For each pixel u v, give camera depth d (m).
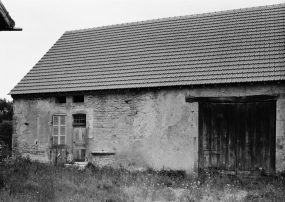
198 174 16.09
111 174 15.84
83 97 18.88
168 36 19.52
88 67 19.56
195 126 16.31
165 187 13.56
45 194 11.75
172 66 17.53
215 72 16.28
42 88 19.28
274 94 15.17
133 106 17.50
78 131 18.66
